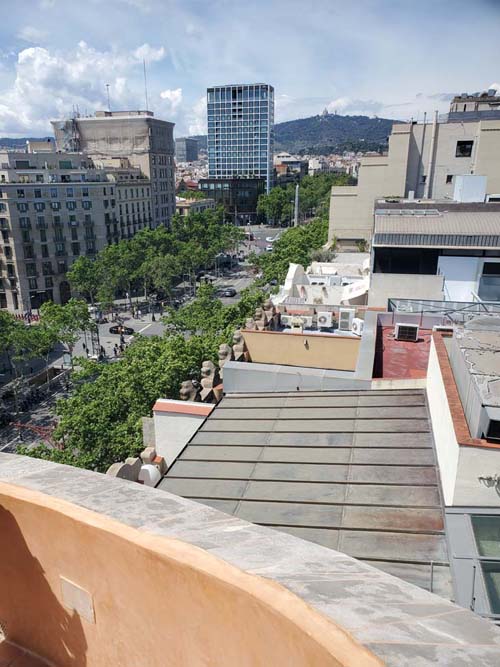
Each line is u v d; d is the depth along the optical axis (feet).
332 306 97.45
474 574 23.99
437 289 84.28
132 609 10.95
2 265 272.10
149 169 378.53
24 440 146.92
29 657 13.33
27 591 13.00
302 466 36.37
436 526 27.81
